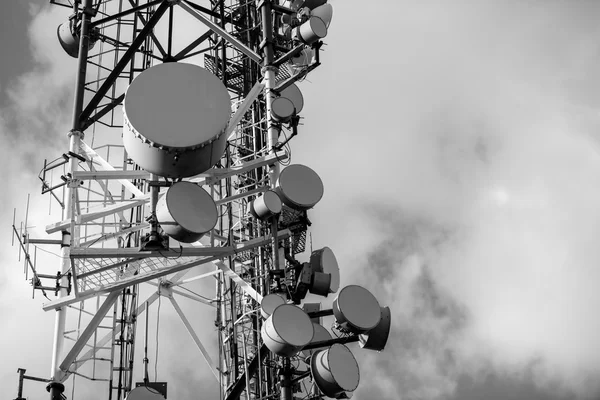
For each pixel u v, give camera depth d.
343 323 17.56
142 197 22.34
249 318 25.41
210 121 18.70
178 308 28.36
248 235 25.27
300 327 17.61
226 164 25.20
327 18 27.33
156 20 24.17
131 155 18.66
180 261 21.73
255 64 28.48
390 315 18.05
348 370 17.34
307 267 20.50
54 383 21.69
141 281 21.67
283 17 26.80
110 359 24.38
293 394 19.56
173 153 18.27
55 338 22.12
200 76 19.19
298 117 23.23
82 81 24.38
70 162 22.98
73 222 21.06
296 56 24.55
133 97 18.56
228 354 26.97
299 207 21.02
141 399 21.52
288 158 22.48
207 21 24.56
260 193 24.66
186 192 18.88
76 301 21.31
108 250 20.47
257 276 23.58
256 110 26.70
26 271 21.97
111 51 27.95
